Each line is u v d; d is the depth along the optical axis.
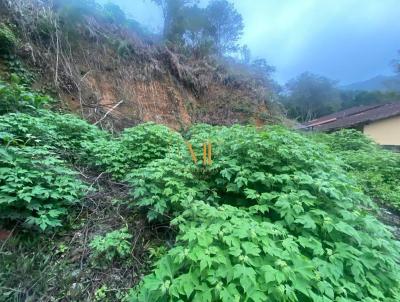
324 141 8.62
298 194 2.50
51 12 6.42
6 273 2.06
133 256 2.54
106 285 2.24
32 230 2.58
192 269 1.75
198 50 10.07
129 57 7.90
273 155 3.23
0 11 5.61
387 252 2.22
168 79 8.50
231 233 1.92
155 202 2.84
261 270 1.67
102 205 3.24
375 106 17.83
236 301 1.47
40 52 5.89
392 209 4.76
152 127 4.49
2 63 5.20
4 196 2.39
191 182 3.08
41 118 4.17
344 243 2.16
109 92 6.94
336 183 2.69
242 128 4.05
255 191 2.67
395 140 12.48
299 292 1.72
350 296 1.86
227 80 10.27
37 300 1.96
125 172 3.81
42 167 2.96
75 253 2.51
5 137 3.01
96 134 4.70
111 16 8.27
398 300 1.88
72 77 6.18
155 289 1.61
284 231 2.08
